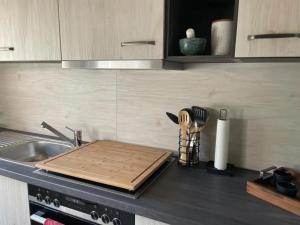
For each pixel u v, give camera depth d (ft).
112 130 5.39
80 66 4.14
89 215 3.47
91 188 3.47
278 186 3.21
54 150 5.75
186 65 4.44
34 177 3.78
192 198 3.29
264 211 3.02
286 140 3.88
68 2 4.00
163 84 4.70
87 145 5.06
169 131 4.79
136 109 5.05
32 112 6.31
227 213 2.95
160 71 4.68
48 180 3.69
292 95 3.75
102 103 5.38
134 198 3.23
